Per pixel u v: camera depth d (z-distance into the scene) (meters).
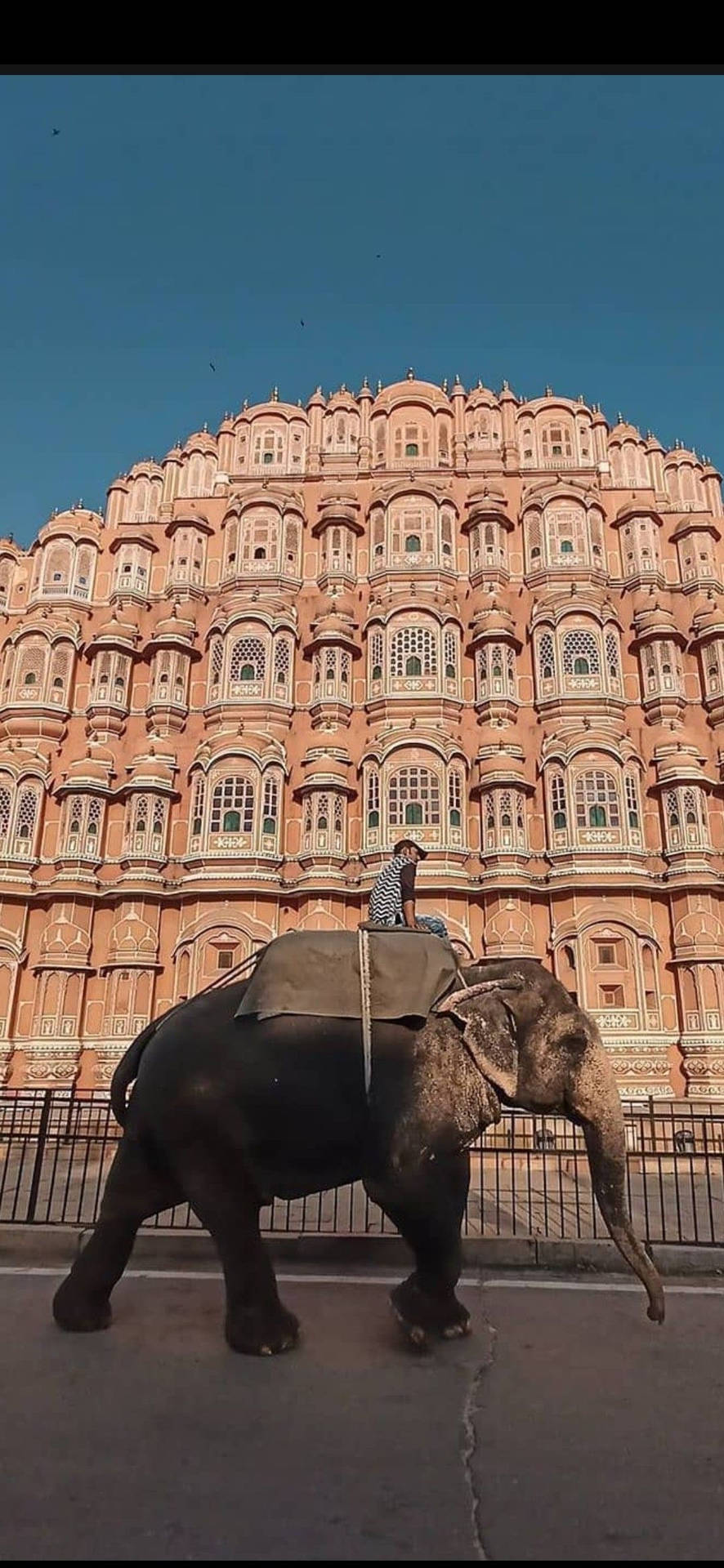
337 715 28.64
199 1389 5.27
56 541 32.78
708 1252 8.45
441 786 26.73
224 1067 6.08
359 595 31.28
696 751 27.22
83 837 27.14
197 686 30.08
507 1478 4.25
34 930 26.83
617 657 29.22
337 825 26.78
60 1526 3.78
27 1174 15.62
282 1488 4.12
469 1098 6.14
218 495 33.78
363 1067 6.02
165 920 26.62
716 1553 3.64
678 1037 24.11
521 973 6.77
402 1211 5.97
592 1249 8.48
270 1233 8.70
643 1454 4.52
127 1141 6.49
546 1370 5.68
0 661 31.56
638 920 24.92
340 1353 5.93
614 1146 6.12
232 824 26.80
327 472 33.75
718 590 30.64
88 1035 25.45
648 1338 6.38
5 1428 4.74
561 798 26.81
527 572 31.25
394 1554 3.60
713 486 34.47
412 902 7.20
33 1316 6.74
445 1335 6.15
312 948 6.43
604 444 34.31
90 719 29.34
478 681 29.22
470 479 33.34
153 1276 7.87
